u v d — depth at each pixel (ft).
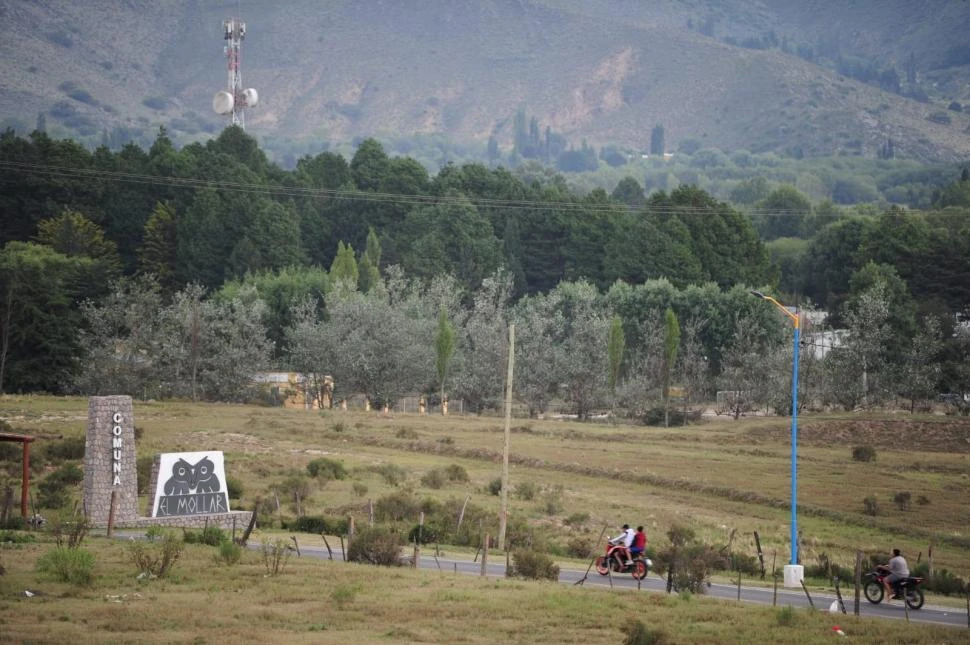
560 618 259.19
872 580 321.32
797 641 246.27
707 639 244.01
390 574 307.37
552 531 465.47
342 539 345.92
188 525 405.59
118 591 269.23
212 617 245.04
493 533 426.92
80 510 421.18
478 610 263.08
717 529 501.15
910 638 254.06
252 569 302.86
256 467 597.93
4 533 342.85
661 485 620.90
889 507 572.51
